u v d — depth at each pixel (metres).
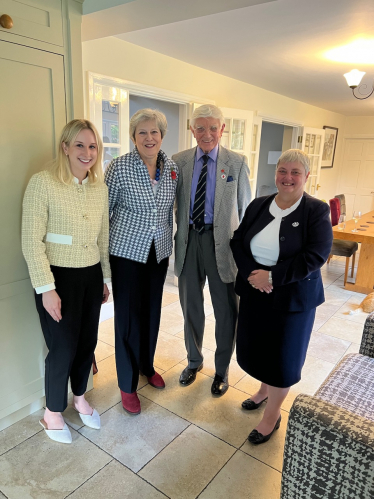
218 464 1.61
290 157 1.51
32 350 1.79
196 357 2.21
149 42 3.00
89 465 1.59
